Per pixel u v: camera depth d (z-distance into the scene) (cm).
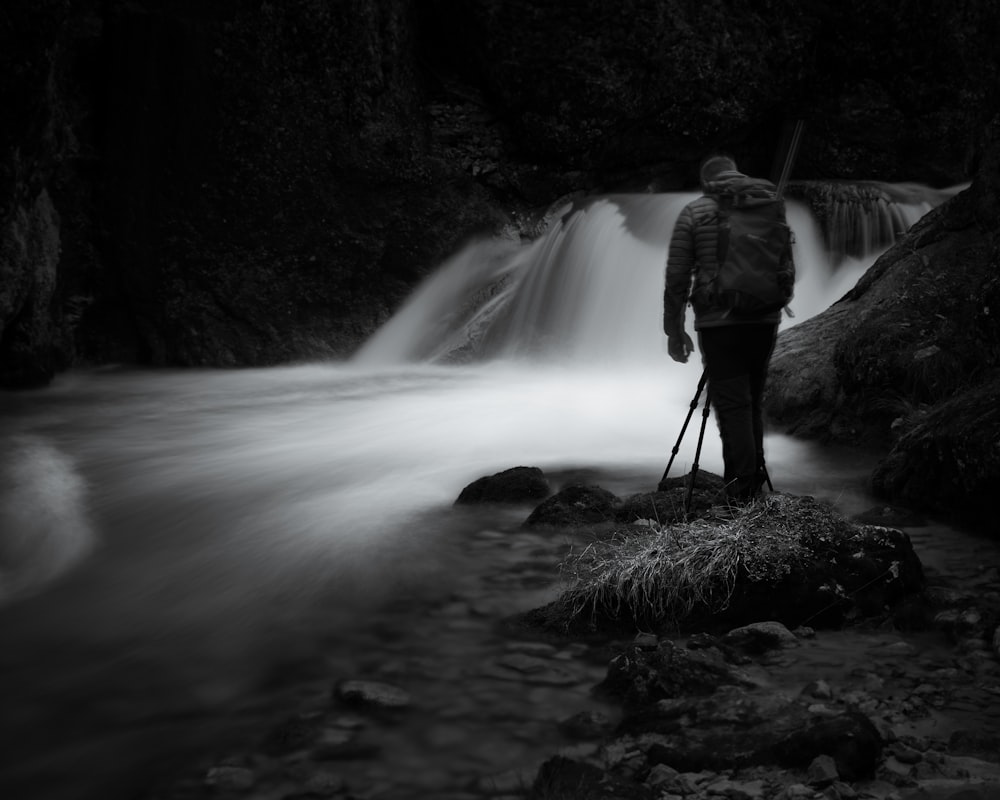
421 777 339
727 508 539
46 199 1282
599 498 645
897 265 935
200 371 1426
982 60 1653
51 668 439
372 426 1033
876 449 819
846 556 484
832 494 707
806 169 1736
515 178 1625
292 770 345
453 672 425
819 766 312
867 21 1669
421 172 1513
